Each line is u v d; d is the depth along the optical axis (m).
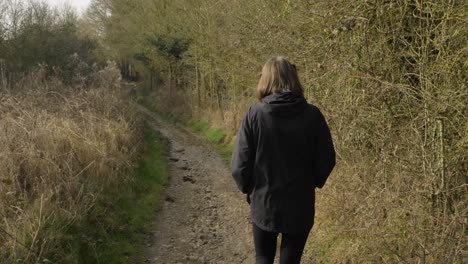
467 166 4.02
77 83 15.12
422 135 4.36
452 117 3.96
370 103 5.12
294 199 2.86
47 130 7.00
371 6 5.23
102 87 12.76
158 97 28.83
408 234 4.02
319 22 6.39
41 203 4.74
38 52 19.72
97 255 5.02
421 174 4.15
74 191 5.76
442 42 4.16
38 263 4.16
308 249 5.56
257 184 2.92
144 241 6.07
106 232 5.66
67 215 5.11
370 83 5.00
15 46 19.19
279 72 2.92
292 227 2.85
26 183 5.66
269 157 2.85
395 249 4.17
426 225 4.00
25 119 7.42
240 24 12.09
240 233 6.56
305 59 6.97
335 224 5.48
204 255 5.74
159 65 27.70
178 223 6.96
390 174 4.69
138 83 36.75
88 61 23.81
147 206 7.50
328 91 6.30
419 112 4.33
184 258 5.60
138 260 5.45
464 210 3.60
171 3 22.98
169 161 12.07
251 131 2.88
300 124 2.84
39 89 10.89
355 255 4.73
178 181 9.81
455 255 3.48
